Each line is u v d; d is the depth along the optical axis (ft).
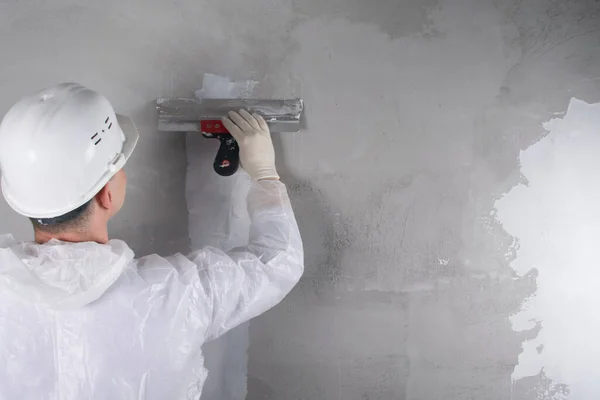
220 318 3.42
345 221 4.84
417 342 5.02
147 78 4.60
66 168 2.97
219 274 3.39
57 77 4.58
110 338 3.05
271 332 5.01
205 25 4.57
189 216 4.77
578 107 4.72
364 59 4.65
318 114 4.69
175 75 4.61
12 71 4.56
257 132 4.12
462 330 5.01
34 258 2.89
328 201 4.81
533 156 4.78
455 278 4.92
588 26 4.63
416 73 4.67
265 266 3.57
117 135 3.33
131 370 3.13
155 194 4.73
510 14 4.63
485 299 4.96
